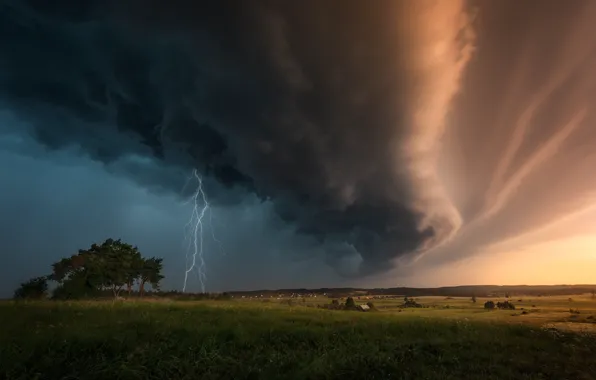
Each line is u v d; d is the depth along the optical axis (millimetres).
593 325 21906
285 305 29297
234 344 12578
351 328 16531
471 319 23688
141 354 10508
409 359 11531
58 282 41156
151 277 50281
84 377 8891
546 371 10672
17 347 10555
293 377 9492
